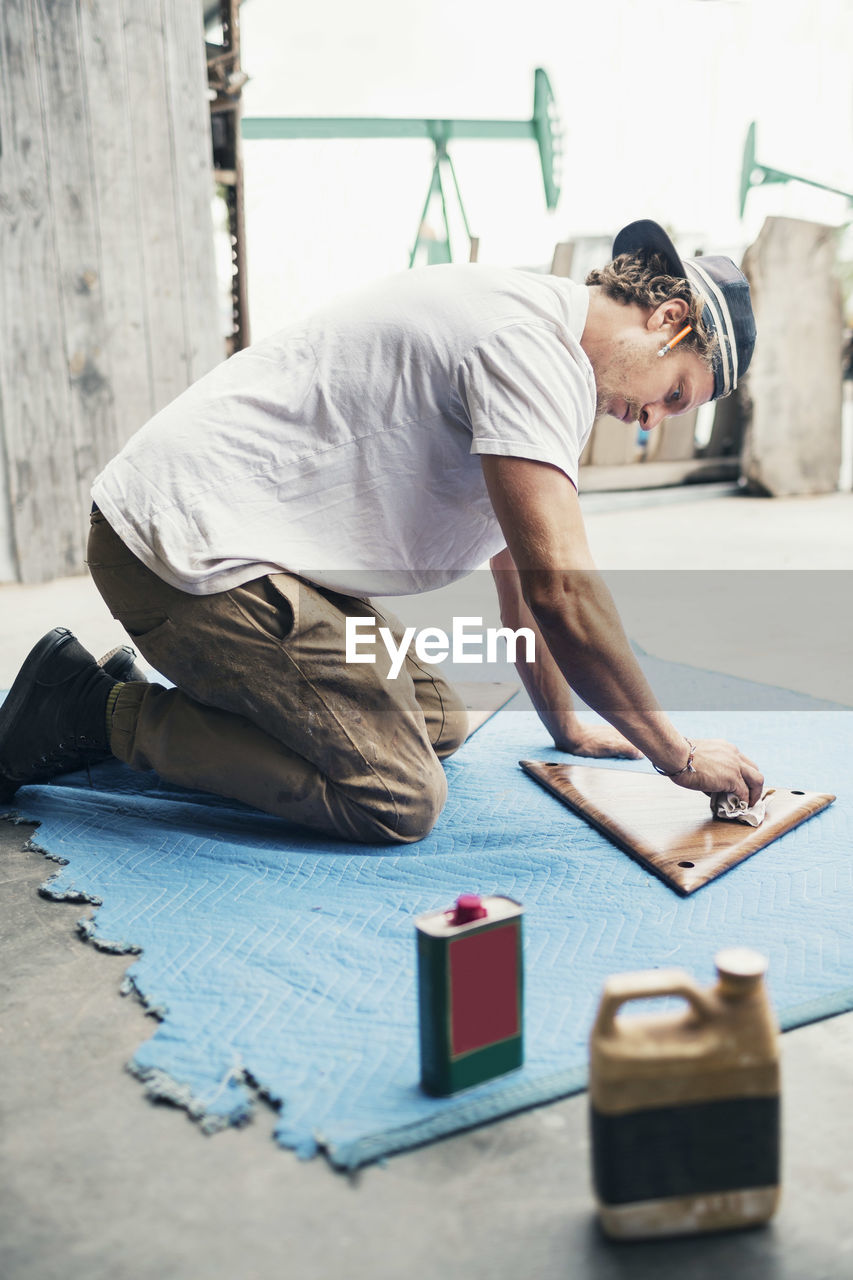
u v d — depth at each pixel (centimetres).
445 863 159
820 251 633
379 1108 103
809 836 168
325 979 126
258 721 162
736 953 88
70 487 417
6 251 390
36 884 155
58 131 394
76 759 191
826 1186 94
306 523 159
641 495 624
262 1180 95
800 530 520
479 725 230
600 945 134
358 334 156
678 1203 87
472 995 104
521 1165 97
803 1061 111
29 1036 117
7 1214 91
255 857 161
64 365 409
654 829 166
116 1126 102
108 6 398
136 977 127
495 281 153
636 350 154
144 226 421
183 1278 84
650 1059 84
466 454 157
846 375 730
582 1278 84
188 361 442
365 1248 87
